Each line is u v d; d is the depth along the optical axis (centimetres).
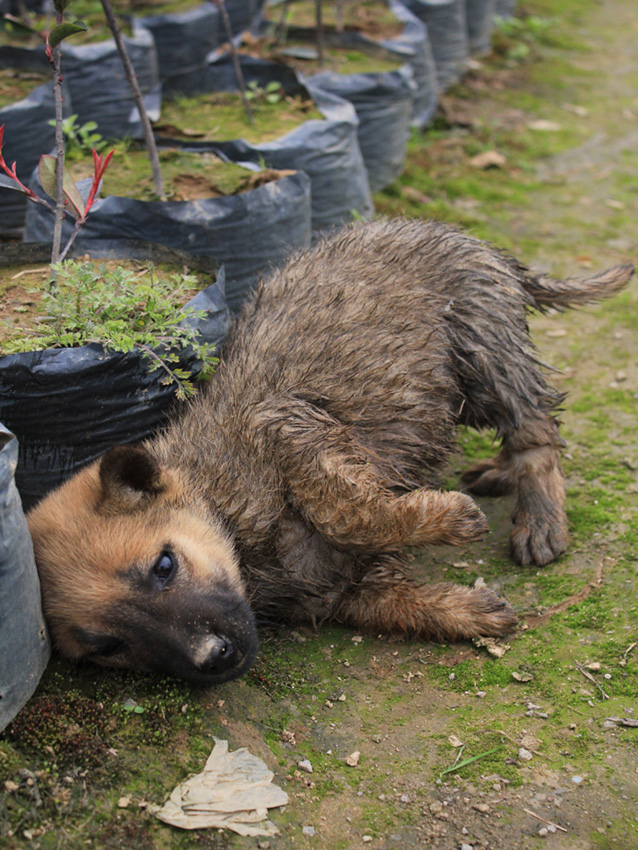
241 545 94
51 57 94
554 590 99
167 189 118
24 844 78
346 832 81
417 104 200
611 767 84
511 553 104
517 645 94
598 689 89
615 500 108
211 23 190
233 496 94
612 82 264
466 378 106
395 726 88
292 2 218
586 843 80
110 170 122
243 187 119
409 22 201
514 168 198
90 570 87
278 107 143
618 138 218
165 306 96
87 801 80
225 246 114
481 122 217
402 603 96
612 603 96
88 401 93
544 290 116
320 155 132
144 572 87
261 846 80
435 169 190
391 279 103
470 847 80
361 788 84
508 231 168
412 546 96
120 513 89
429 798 83
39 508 90
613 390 125
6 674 81
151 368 94
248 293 117
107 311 95
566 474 113
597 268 153
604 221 173
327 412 97
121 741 84
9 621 80
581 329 137
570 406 123
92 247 107
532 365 107
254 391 97
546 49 291
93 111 154
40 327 95
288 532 96
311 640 97
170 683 88
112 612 86
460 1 231
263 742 87
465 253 107
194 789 82
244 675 91
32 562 83
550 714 88
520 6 340
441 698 90
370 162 166
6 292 101
